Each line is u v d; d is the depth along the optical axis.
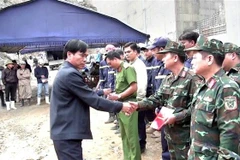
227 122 1.84
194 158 2.04
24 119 8.66
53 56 18.78
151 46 3.63
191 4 19.81
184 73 2.75
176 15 19.66
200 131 2.00
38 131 7.19
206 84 2.05
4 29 9.62
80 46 2.94
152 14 22.03
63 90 2.89
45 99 11.14
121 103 3.06
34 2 9.77
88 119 3.03
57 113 2.91
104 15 10.07
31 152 5.79
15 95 11.04
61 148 2.89
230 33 10.74
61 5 9.90
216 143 1.94
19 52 16.84
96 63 10.57
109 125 6.80
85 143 5.61
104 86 6.86
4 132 7.51
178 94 2.73
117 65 4.07
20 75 10.75
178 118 2.62
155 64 4.50
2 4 21.00
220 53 2.01
